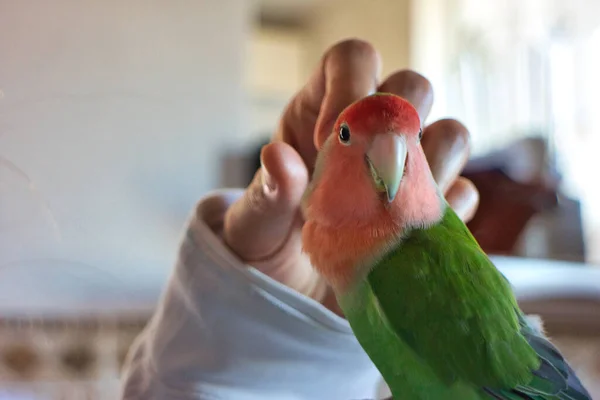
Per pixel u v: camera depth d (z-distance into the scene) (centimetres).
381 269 26
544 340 28
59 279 54
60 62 68
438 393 26
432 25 103
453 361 26
